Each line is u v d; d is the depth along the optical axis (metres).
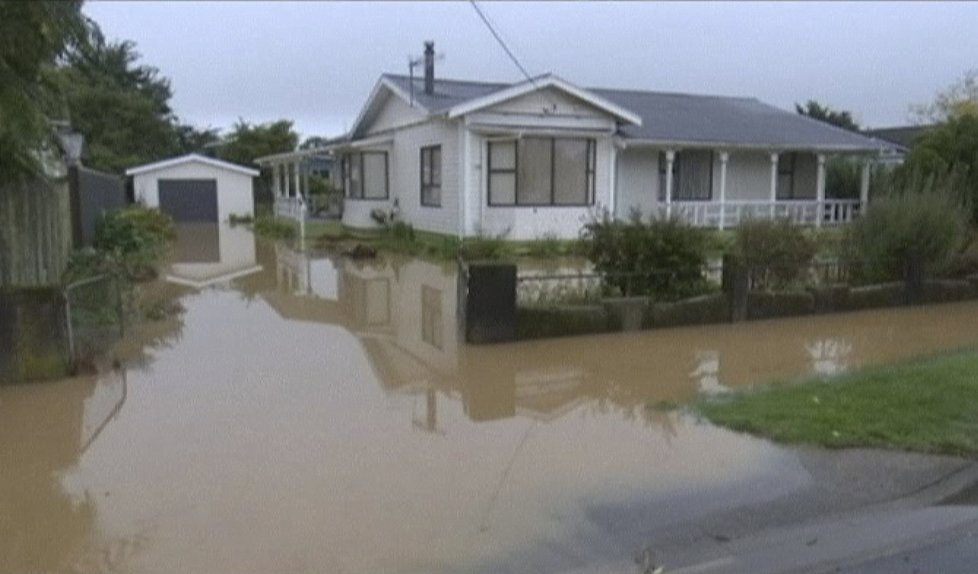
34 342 7.06
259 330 9.67
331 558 3.87
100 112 38.38
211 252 19.22
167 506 4.48
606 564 3.81
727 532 4.15
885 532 4.15
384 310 11.20
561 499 4.58
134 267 14.49
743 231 11.09
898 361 8.11
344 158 25.73
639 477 4.90
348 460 5.23
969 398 6.22
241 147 39.34
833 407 6.08
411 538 4.08
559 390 7.09
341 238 22.14
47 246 10.95
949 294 12.05
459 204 18.56
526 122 18.69
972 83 29.16
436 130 19.73
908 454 5.18
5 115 6.69
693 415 6.18
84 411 6.28
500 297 8.84
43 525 4.25
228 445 5.51
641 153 21.23
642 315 9.62
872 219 12.02
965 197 13.76
